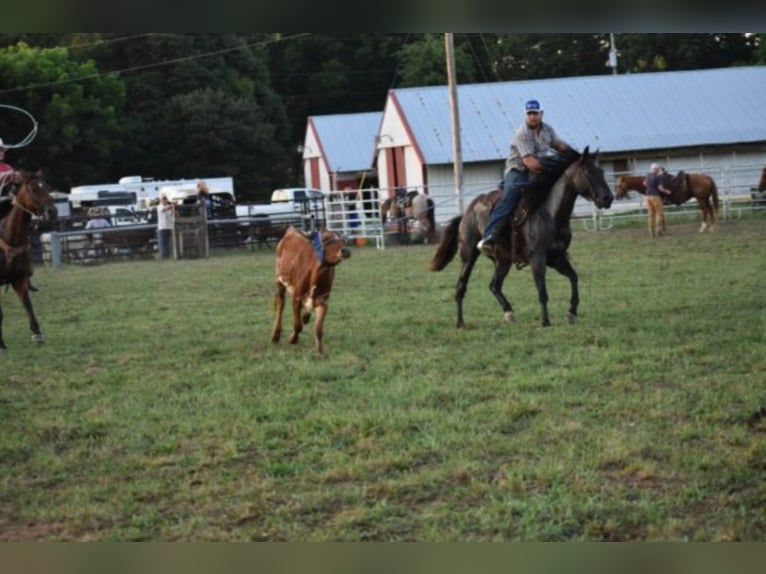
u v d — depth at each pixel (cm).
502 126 4706
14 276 1536
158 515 737
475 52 7744
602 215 3934
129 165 6650
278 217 3897
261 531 700
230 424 967
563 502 712
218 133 6731
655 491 738
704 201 3127
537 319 1519
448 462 817
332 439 902
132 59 6869
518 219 1431
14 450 924
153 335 1580
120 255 3638
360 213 3644
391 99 4812
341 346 1359
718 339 1271
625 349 1232
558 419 928
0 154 1589
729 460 786
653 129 4734
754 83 4997
